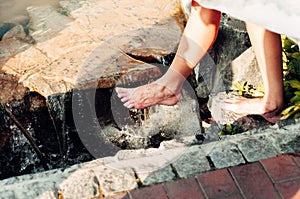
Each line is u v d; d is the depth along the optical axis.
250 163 2.36
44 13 3.57
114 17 3.49
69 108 3.02
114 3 3.64
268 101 2.75
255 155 2.39
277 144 2.45
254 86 3.16
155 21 3.45
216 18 2.56
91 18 3.48
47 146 3.17
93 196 2.23
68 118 3.06
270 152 2.41
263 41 2.59
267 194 2.24
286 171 2.32
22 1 3.71
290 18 2.17
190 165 2.36
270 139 2.47
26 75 3.03
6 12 3.58
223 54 3.27
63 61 3.12
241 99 2.99
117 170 2.34
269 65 2.64
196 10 2.57
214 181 2.29
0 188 2.25
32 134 3.11
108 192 2.24
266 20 2.22
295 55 3.03
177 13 3.53
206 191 2.25
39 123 3.08
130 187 2.27
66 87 2.96
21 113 3.02
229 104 2.97
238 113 2.95
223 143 2.46
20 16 3.55
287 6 2.16
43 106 3.01
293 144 2.44
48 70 3.05
